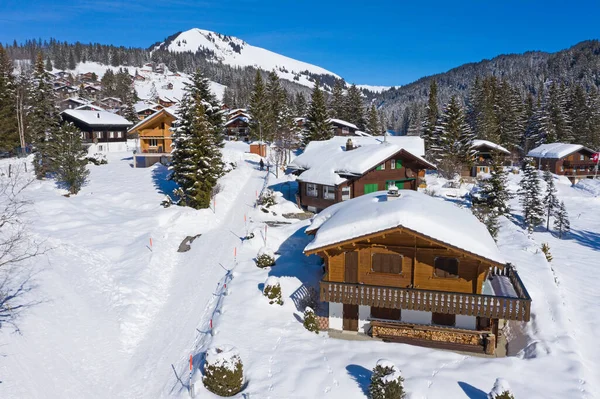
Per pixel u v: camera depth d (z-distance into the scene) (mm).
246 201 46656
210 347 17219
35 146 50406
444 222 19969
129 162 64438
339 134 92312
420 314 21047
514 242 36125
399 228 19312
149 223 36781
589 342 20094
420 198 23875
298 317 22297
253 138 85062
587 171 81562
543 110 97062
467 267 19859
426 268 20469
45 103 62969
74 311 22219
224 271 28453
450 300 19219
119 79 172500
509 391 13984
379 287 20109
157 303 24656
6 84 62906
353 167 39844
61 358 18359
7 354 17422
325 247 20453
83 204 41125
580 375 16391
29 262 26359
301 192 45188
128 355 19609
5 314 20062
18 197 38781
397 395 14570
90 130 71938
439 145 71750
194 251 32406
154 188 48250
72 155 44438
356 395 15484
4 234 30141
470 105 104438
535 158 84688
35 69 70625
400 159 43438
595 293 26766
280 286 23438
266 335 20031
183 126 42406
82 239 32125
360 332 21766
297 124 90875
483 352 19609
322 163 43719
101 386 17141
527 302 18297
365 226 20359
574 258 35531
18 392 15602
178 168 42375
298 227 36844
